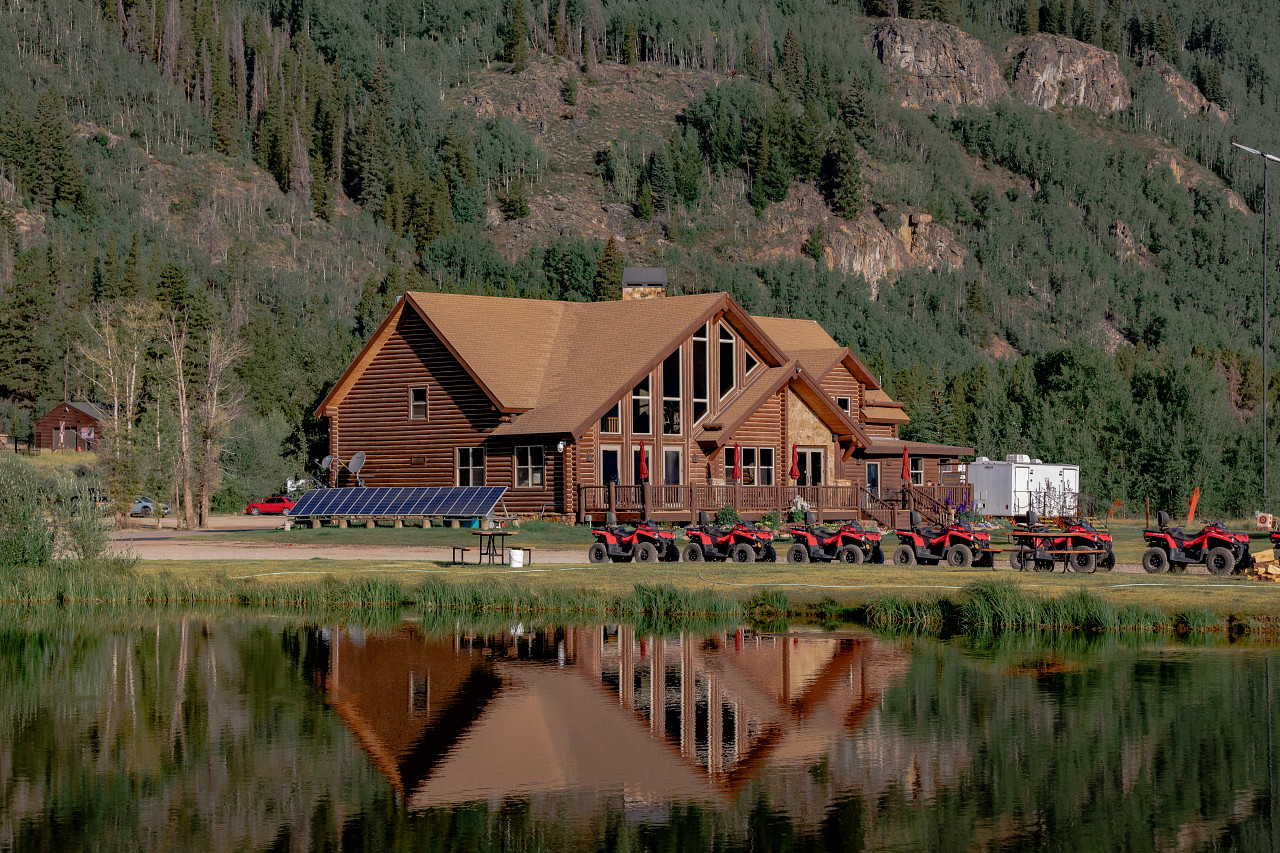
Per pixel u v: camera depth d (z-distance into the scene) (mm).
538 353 92062
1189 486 127000
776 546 73875
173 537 82562
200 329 177875
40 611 54188
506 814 26734
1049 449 135625
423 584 54219
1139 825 25766
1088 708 35000
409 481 90938
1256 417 131375
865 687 37969
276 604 55562
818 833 25422
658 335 88875
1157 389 137125
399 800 27641
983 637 45969
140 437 106562
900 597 49156
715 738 32625
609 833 25484
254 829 25844
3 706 36406
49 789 28562
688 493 84812
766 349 93500
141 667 41781
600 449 85500
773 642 45438
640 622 49906
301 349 130875
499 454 87250
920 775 29312
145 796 28016
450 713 35312
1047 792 28016
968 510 102375
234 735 33156
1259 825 25719
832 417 96812
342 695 37688
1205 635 45750
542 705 36312
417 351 91000
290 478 120812
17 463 64500
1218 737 31922
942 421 188875
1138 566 60969
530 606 52594
